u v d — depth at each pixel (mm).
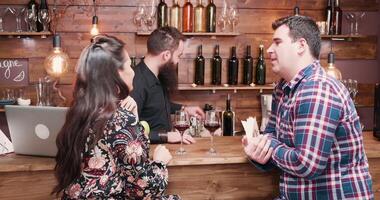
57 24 3639
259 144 1940
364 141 2422
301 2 3975
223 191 2176
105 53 1643
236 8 3881
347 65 4125
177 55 2947
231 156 2143
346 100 1835
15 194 2039
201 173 2141
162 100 2926
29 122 2053
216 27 3842
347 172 1864
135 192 1663
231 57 3885
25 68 3660
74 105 1649
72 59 3693
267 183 2213
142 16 3646
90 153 1621
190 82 3863
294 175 1909
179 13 3676
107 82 1634
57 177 1696
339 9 3910
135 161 1628
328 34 3885
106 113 1612
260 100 3990
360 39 4109
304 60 1919
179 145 2373
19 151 2145
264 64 3900
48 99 3623
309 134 1766
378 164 2264
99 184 1621
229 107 3555
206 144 2398
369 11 4102
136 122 1670
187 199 2146
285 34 1921
